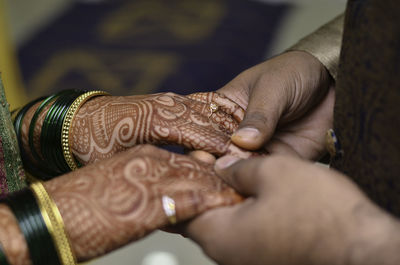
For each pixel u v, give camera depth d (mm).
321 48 888
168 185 565
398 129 473
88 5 3445
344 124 582
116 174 568
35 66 2578
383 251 394
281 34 3018
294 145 909
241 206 508
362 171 547
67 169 825
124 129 748
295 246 449
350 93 557
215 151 707
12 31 3014
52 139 792
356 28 530
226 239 501
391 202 500
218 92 864
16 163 761
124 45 2818
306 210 444
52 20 3180
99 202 547
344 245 420
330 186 445
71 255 545
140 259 1595
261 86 814
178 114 750
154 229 546
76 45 2826
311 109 910
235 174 539
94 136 771
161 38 2904
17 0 3389
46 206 542
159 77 2451
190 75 2471
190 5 3432
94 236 543
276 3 3467
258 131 707
